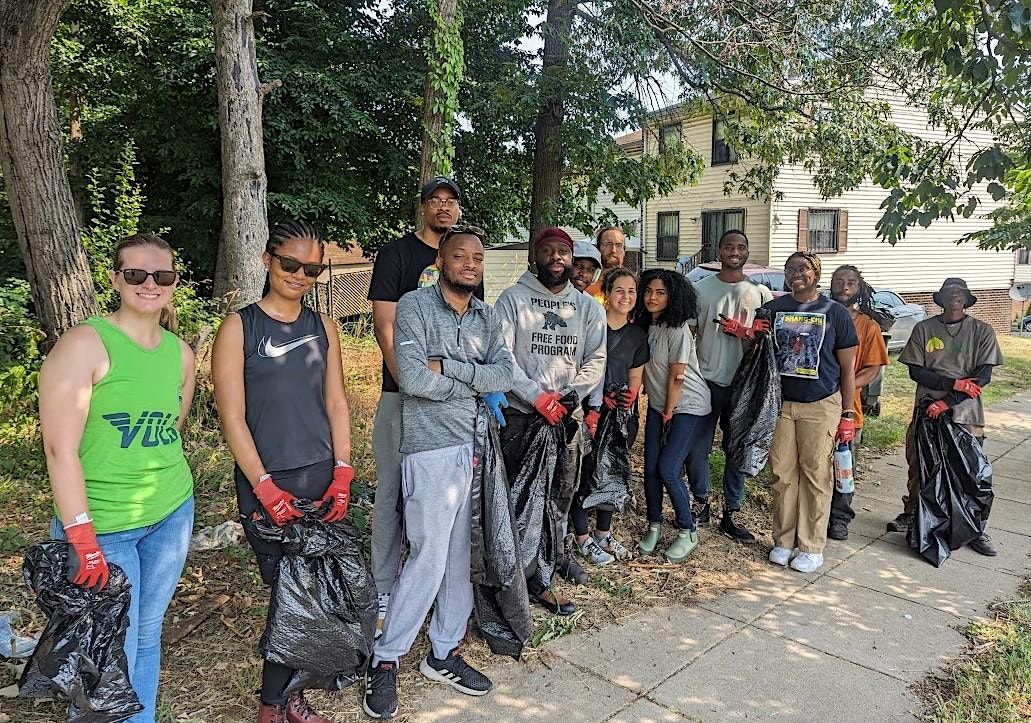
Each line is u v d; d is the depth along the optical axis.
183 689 2.82
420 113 11.70
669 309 4.08
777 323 4.20
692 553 4.36
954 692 2.98
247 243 7.52
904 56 8.52
